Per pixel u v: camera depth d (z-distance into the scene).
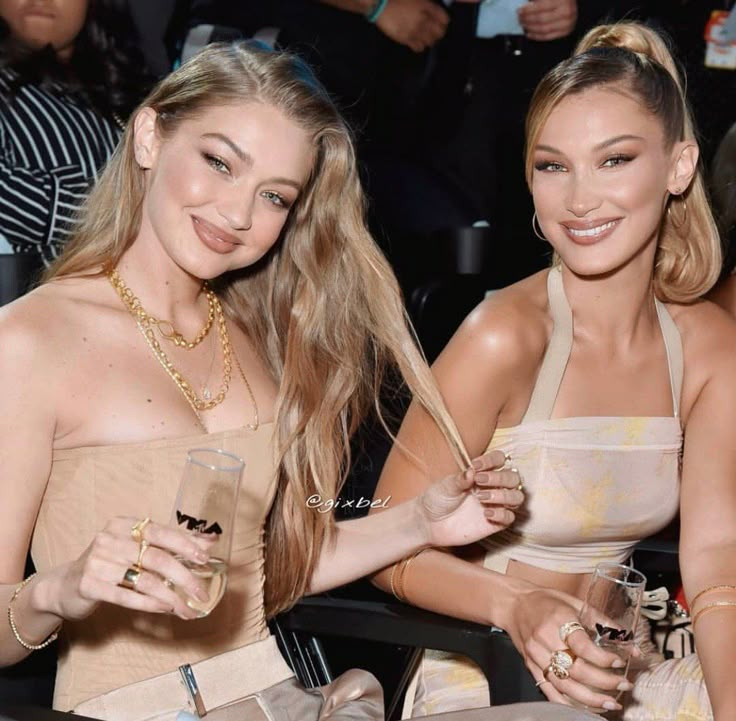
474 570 2.24
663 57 2.31
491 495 2.14
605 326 2.33
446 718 1.88
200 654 2.03
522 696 2.10
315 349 2.23
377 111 4.42
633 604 1.95
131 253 2.05
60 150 3.28
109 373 1.96
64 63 3.33
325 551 2.27
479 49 4.48
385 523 2.28
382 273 2.25
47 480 1.92
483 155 4.55
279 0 4.18
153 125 2.02
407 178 4.29
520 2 4.43
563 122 2.22
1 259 3.04
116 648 1.96
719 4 4.71
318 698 2.13
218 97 1.96
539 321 2.32
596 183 2.21
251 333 2.24
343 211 2.21
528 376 2.32
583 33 4.58
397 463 2.35
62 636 2.00
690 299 2.42
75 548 1.93
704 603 2.18
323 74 4.27
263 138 1.96
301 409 2.19
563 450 2.32
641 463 2.35
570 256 2.26
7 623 1.77
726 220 2.90
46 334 1.92
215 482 1.62
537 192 2.28
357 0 4.25
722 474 2.34
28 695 2.28
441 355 2.33
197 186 1.95
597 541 2.40
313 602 2.26
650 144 2.22
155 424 1.97
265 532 2.24
